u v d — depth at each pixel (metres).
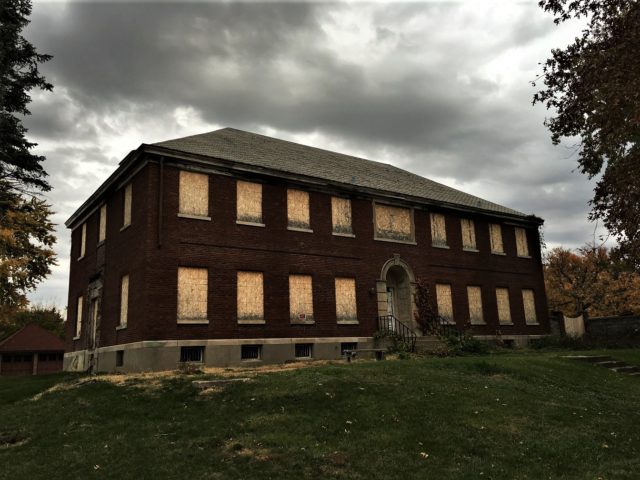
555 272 54.28
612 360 21.03
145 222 19.19
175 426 11.11
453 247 28.75
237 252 20.97
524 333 30.84
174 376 15.55
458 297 28.19
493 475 8.82
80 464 9.41
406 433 10.54
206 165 20.72
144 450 9.88
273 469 8.92
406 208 27.33
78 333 25.72
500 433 10.80
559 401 13.63
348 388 13.22
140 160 20.12
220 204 20.91
